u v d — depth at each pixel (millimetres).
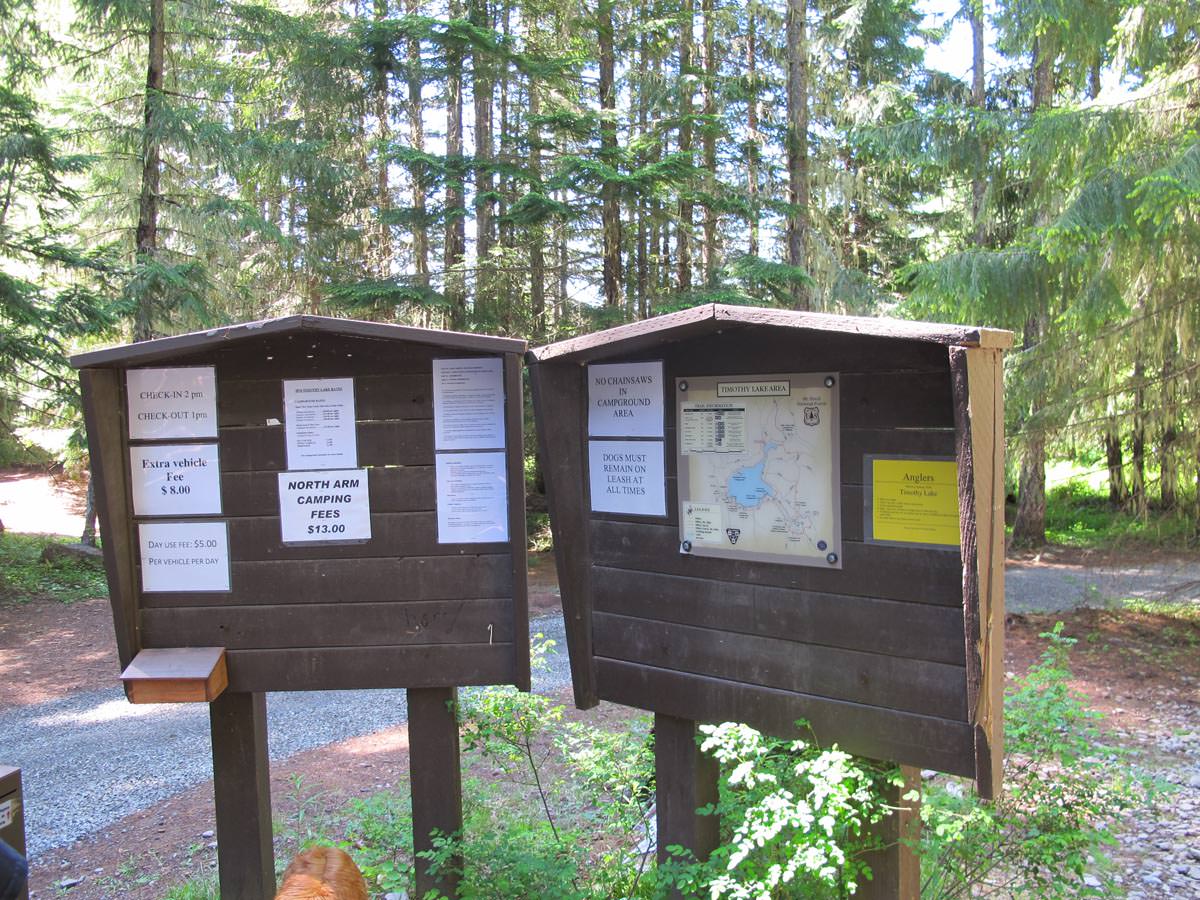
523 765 4562
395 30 13805
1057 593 11492
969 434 1981
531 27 16156
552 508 2875
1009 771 2781
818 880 2527
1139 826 4672
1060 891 2645
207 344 2707
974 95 15547
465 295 14391
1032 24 8312
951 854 2727
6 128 11000
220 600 3006
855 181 15703
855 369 2340
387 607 2988
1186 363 8344
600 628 2938
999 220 13703
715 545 2627
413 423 2955
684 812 2795
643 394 2773
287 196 16406
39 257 11453
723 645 2625
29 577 13305
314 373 2957
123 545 2963
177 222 13688
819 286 14008
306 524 2980
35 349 11383
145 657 2953
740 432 2562
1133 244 7445
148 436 2979
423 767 3068
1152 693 7336
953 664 2188
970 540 2012
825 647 2414
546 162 14930
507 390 2852
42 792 5785
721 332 2580
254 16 13375
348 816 4707
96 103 16672
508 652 2969
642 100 15539
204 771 6113
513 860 2912
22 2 12281
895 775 2387
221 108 16672
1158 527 8758
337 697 7891
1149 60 8109
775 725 2525
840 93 15727
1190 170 6320
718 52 17531
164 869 4539
